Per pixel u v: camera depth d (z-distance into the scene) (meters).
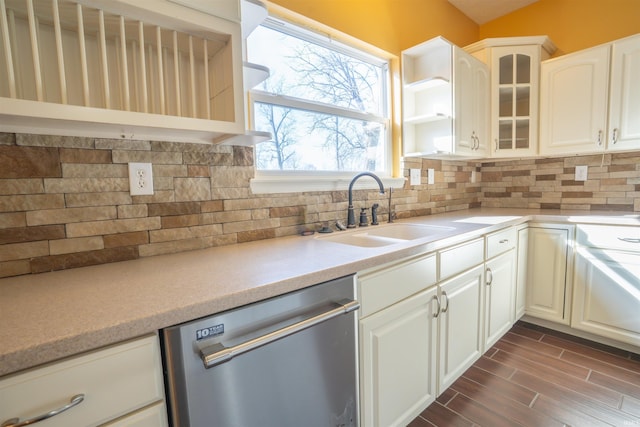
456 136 2.03
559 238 2.08
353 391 1.06
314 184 1.65
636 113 1.89
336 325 0.98
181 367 0.67
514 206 2.76
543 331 2.21
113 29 0.96
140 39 0.91
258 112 1.53
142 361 0.63
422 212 2.33
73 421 0.56
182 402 0.68
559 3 2.41
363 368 1.10
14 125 0.87
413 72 2.18
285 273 0.89
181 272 0.93
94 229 1.04
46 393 0.53
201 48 1.09
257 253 1.17
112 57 1.02
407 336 1.28
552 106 2.22
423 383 1.40
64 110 0.77
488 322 1.84
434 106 2.11
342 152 1.91
